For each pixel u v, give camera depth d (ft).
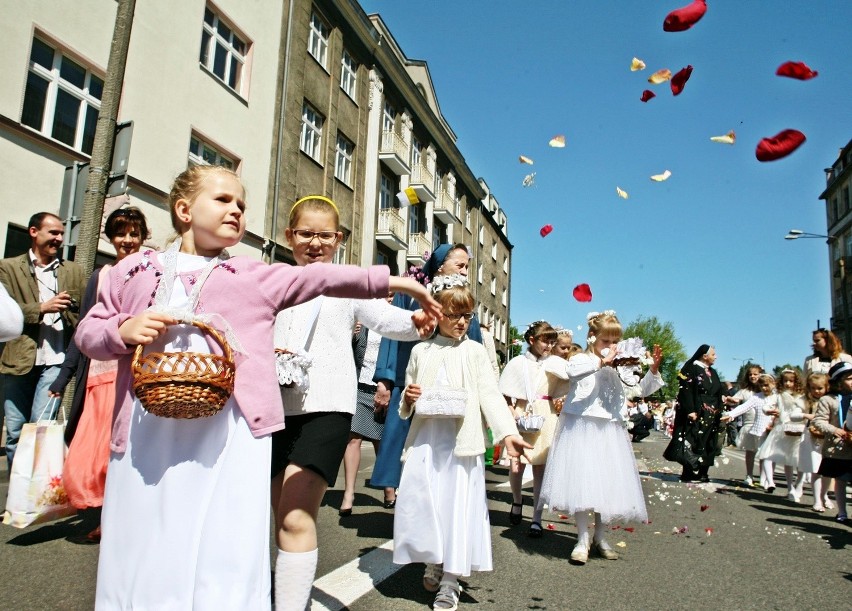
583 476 13.58
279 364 8.09
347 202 63.93
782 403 28.07
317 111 58.39
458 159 104.47
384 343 15.57
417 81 92.43
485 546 10.62
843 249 143.95
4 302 6.46
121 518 5.61
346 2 62.28
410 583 10.92
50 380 16.26
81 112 33.17
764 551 15.19
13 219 28.89
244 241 46.85
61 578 10.09
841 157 142.20
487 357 11.84
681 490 27.48
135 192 36.42
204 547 5.45
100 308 6.21
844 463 20.29
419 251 81.30
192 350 5.79
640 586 11.53
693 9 9.95
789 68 8.43
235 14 46.03
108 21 34.30
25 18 29.37
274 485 8.51
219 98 44.06
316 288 6.48
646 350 15.28
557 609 10.00
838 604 10.93
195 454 5.67
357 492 20.86
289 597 7.41
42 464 11.94
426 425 10.96
